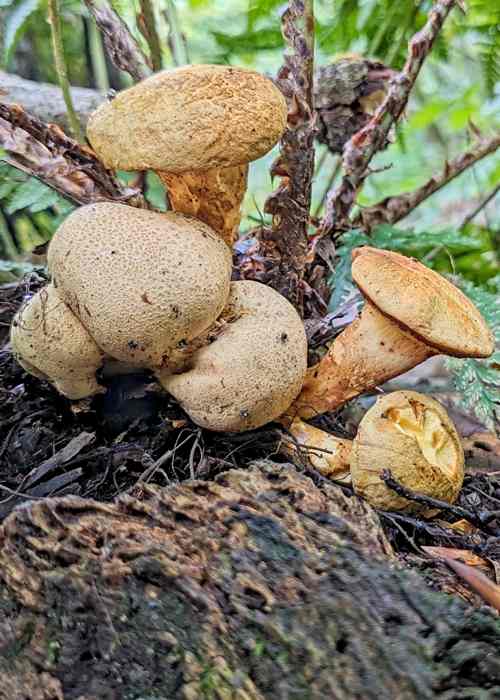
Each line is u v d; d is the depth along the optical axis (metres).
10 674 0.21
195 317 0.24
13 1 0.43
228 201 0.27
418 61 0.34
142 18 0.37
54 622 0.21
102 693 0.21
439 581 0.21
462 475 0.26
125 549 0.21
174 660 0.21
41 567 0.21
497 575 0.23
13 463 0.27
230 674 0.20
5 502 0.25
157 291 0.24
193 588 0.21
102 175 0.30
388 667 0.20
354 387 0.27
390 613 0.21
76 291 0.24
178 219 0.25
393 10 0.46
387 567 0.21
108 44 0.34
